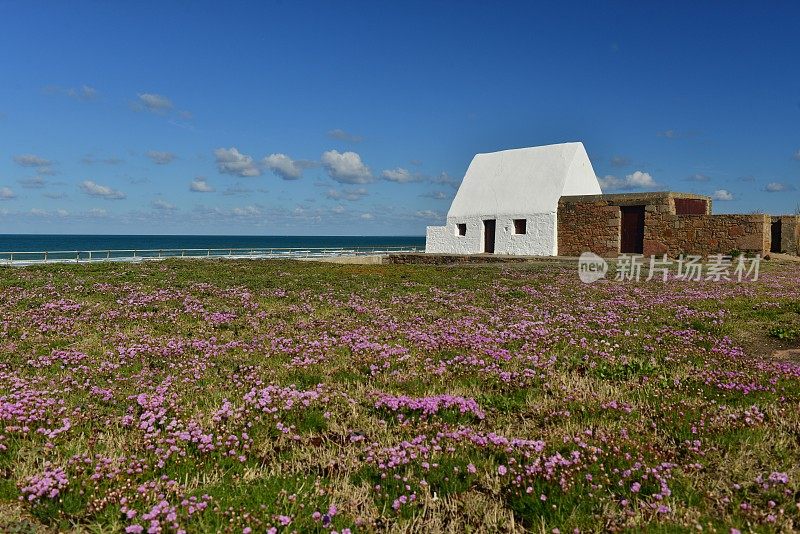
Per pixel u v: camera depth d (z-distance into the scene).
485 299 21.00
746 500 6.10
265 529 5.50
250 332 14.56
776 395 9.51
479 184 59.72
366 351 12.24
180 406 8.70
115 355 11.98
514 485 6.45
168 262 36.28
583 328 15.22
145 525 5.54
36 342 12.97
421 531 5.76
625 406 8.95
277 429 8.05
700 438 7.67
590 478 6.41
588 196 49.75
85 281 23.11
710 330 15.16
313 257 57.91
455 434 7.61
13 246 173.62
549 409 8.94
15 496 6.02
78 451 6.91
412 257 52.78
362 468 6.98
